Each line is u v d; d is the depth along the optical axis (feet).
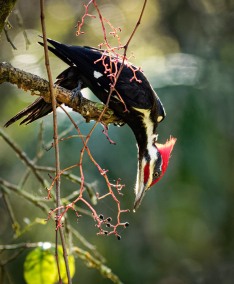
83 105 25.05
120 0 54.65
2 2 21.48
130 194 44.01
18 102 47.96
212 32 53.93
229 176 48.62
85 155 42.29
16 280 43.19
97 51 28.40
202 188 47.80
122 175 43.14
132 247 47.47
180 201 47.78
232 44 52.60
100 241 45.96
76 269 45.14
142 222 47.67
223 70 48.37
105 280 45.88
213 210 48.75
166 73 46.47
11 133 46.34
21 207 44.29
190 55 49.52
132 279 47.21
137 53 53.26
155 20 55.06
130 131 42.96
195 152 46.34
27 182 43.68
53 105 20.86
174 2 54.65
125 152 42.68
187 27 54.34
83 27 53.31
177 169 46.85
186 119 45.55
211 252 51.55
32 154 43.14
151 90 29.60
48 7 53.67
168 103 45.19
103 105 25.39
